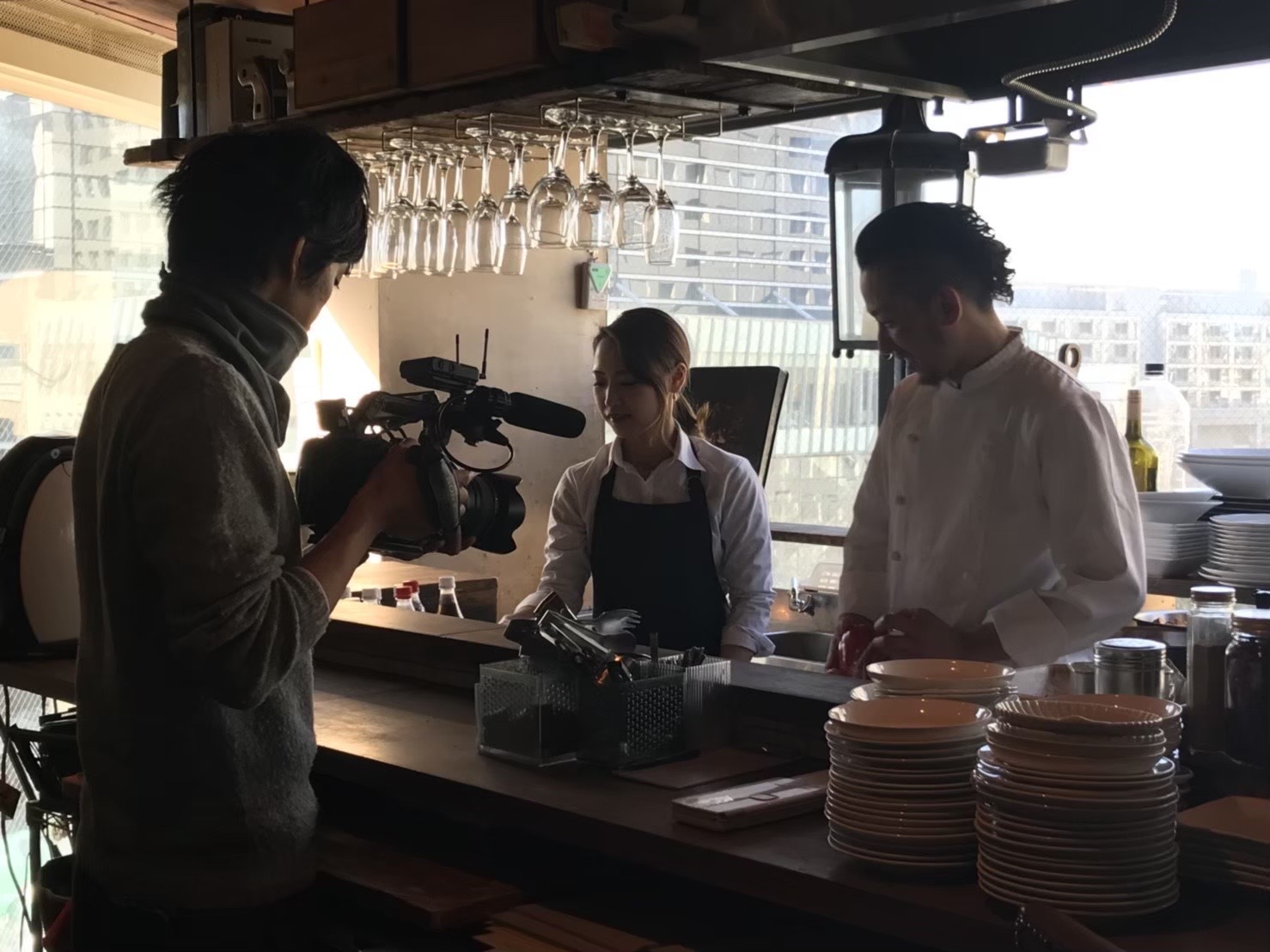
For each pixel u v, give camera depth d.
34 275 4.97
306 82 2.86
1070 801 1.32
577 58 2.34
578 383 4.86
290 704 1.65
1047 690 1.83
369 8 2.67
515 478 1.86
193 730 1.57
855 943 1.70
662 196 2.79
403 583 3.71
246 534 1.48
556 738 1.94
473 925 1.79
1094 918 1.33
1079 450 2.24
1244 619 1.62
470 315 4.57
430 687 2.54
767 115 2.79
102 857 1.63
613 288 4.95
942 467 2.44
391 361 4.43
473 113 2.65
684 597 2.91
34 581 2.85
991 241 2.35
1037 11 2.55
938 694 1.70
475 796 1.84
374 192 3.22
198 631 1.45
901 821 1.46
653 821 1.67
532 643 1.98
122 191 5.17
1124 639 1.79
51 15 4.67
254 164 1.58
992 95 2.62
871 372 4.05
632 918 1.76
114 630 1.56
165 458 1.46
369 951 1.85
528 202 2.92
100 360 5.16
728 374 3.75
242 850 1.59
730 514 2.93
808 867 1.50
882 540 2.65
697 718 2.02
